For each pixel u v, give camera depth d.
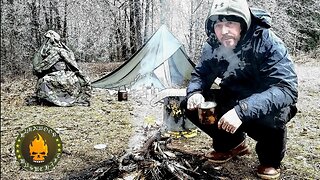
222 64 2.33
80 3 9.59
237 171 2.57
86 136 3.45
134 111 4.48
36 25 8.68
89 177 2.41
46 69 5.05
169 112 3.34
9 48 7.96
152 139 2.62
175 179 2.24
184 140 3.30
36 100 5.09
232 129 2.04
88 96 5.22
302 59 7.89
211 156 2.70
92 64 9.24
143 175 2.23
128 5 10.20
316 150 3.02
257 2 7.28
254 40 2.15
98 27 10.04
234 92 2.37
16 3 8.38
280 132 2.31
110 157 2.79
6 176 2.55
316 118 4.07
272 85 2.13
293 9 8.04
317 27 8.19
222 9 2.07
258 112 2.04
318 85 5.82
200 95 2.42
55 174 2.57
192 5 8.15
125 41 10.42
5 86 6.50
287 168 2.62
